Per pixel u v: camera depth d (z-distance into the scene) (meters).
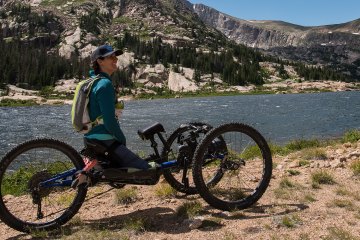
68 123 52.94
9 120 60.03
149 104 109.06
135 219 4.36
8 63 194.50
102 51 4.51
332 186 5.68
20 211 5.09
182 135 5.13
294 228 3.99
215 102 110.62
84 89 4.38
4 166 4.30
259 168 7.14
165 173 5.32
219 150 4.97
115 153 4.45
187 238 3.85
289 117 51.53
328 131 33.78
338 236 3.69
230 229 4.03
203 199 4.88
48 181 4.41
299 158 8.24
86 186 4.45
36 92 179.12
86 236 4.01
